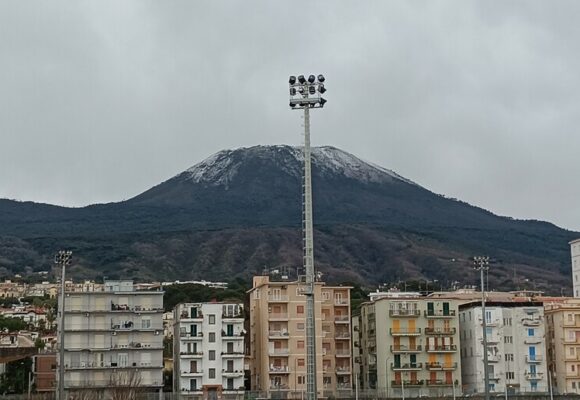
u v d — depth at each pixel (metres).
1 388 184.62
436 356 187.75
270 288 185.38
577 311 191.62
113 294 181.50
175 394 171.38
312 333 93.56
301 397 173.38
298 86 99.88
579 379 188.62
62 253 124.75
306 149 98.00
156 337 181.12
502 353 187.00
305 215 96.50
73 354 176.75
